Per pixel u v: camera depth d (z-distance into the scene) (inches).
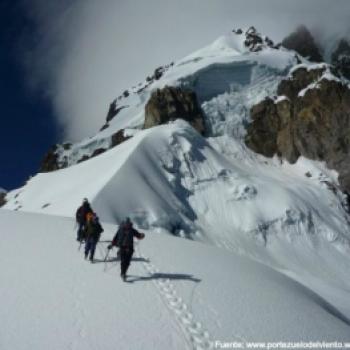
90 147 4813.0
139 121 4719.5
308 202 3403.1
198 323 538.0
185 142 3491.6
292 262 2795.3
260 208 3149.6
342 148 4033.0
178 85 4483.3
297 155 4190.5
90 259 693.3
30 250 716.7
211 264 795.4
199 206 3132.4
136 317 526.0
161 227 2534.5
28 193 3486.7
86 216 795.4
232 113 4525.1
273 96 4635.8
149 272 684.1
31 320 482.0
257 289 706.2
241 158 4047.7
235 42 5723.4
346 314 1326.3
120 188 2586.1
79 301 544.7
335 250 3031.5
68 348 442.0
